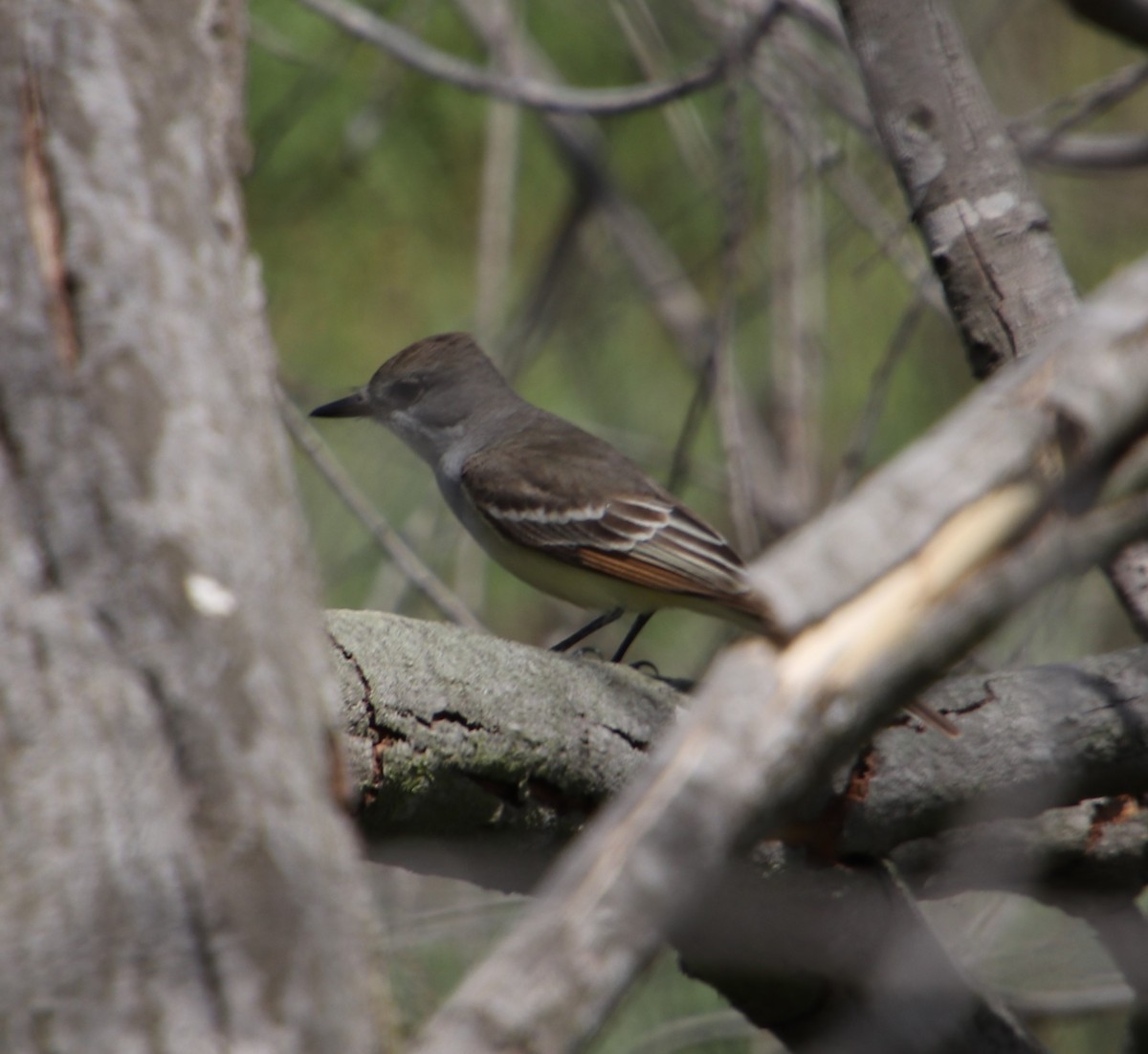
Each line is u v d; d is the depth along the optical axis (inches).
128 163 133.6
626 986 111.9
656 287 477.4
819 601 121.1
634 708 221.1
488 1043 107.6
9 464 121.9
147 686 118.8
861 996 255.8
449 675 206.4
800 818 225.5
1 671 116.6
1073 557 127.0
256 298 146.9
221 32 149.9
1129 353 127.6
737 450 348.5
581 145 511.8
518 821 215.8
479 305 449.1
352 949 120.0
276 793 119.9
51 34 134.0
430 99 488.1
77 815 114.0
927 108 279.9
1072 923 347.3
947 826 238.8
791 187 432.1
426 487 448.5
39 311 126.0
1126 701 238.1
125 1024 108.8
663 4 473.7
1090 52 483.8
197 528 125.0
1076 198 471.2
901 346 343.9
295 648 130.4
